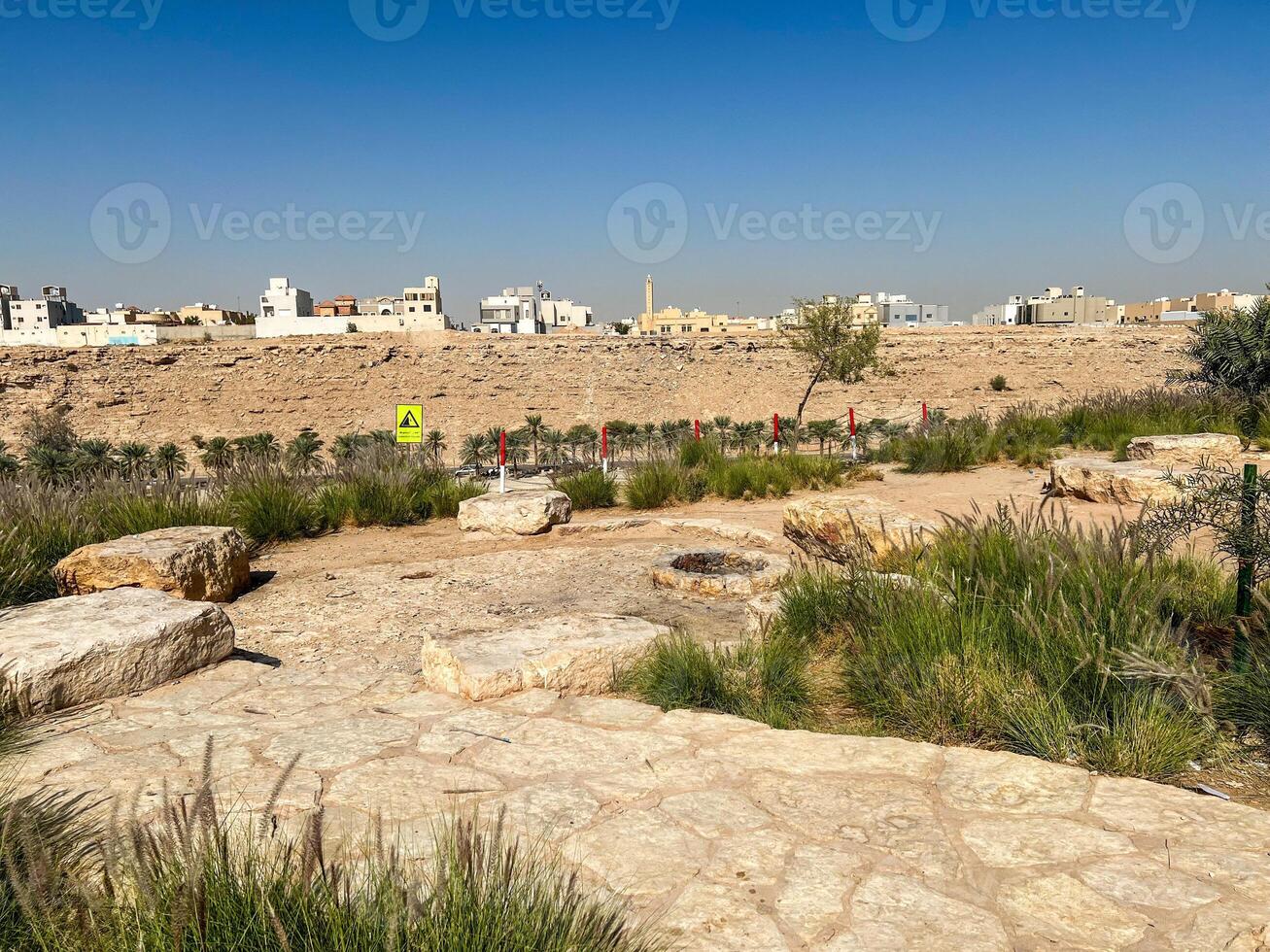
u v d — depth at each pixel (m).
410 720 4.47
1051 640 4.39
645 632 5.53
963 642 4.63
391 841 3.04
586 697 4.87
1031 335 89.06
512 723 4.38
